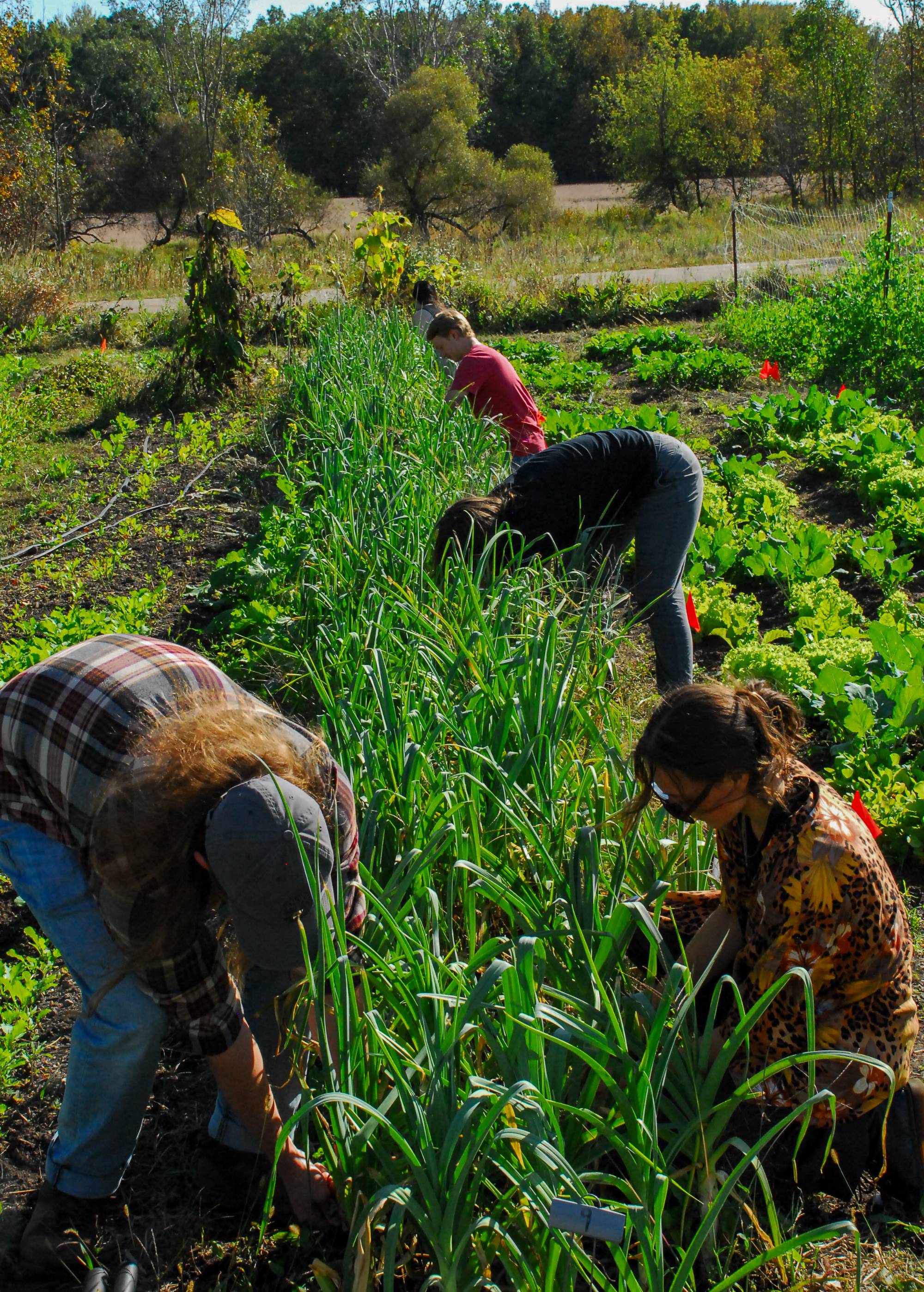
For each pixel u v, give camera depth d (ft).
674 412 30.89
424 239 82.33
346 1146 6.84
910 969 7.59
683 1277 6.08
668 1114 7.41
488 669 10.72
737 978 7.75
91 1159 7.80
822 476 26.68
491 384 19.08
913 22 94.84
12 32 82.69
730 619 17.54
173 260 81.20
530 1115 6.17
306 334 41.83
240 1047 7.02
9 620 20.12
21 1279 7.79
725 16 210.38
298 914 5.77
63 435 35.04
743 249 73.15
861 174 101.40
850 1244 7.49
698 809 7.23
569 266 69.92
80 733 6.79
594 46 187.62
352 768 9.33
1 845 7.27
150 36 124.57
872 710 14.01
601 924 7.88
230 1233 7.97
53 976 10.60
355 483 18.19
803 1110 6.26
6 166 79.46
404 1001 7.30
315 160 165.68
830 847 7.07
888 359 35.06
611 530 14.43
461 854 8.52
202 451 30.50
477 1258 6.66
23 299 59.06
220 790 5.84
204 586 19.86
